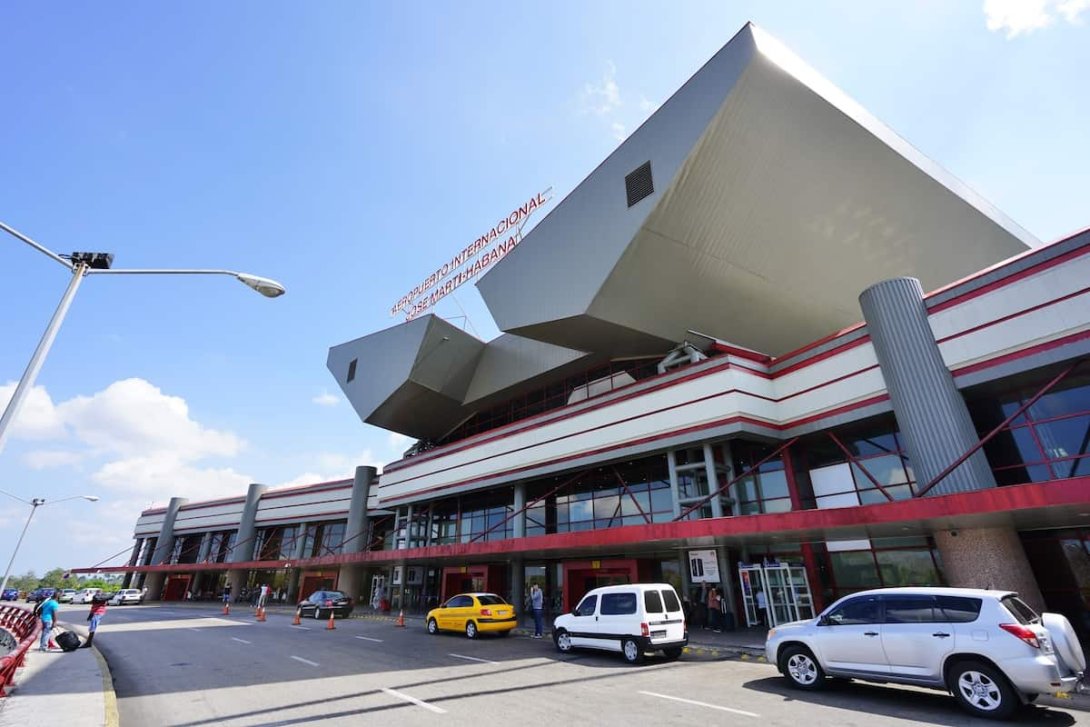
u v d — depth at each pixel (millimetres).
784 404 20984
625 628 13336
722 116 17562
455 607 20422
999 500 11602
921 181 21734
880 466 18750
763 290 22938
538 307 22781
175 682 11477
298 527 50938
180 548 58281
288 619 30203
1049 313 14445
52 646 16781
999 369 15102
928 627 8359
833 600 18500
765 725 7422
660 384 22531
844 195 20922
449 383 34375
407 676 11648
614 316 21672
